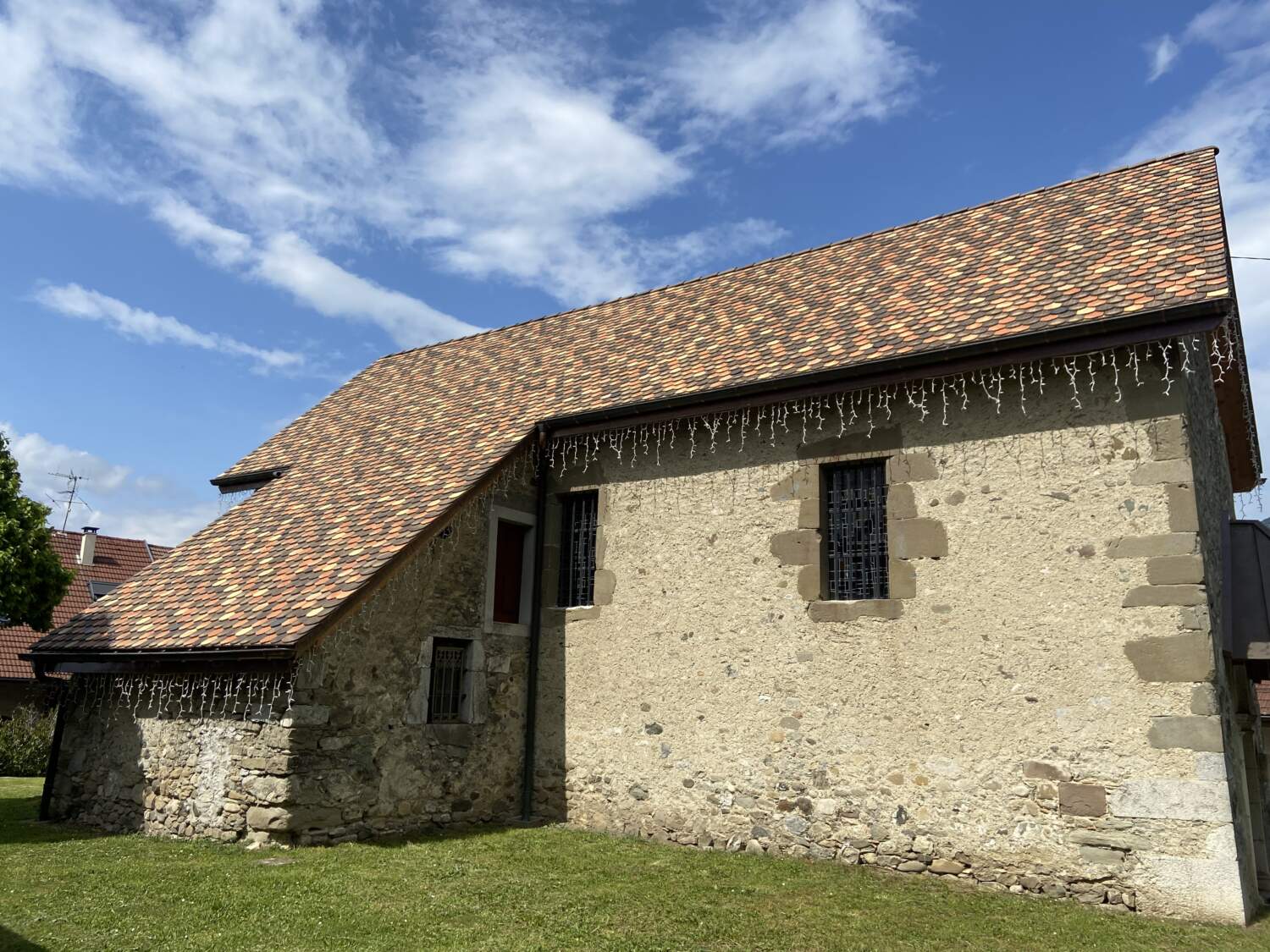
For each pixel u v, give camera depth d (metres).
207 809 8.08
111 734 9.20
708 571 8.84
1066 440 7.24
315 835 7.66
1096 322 6.79
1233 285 7.62
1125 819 6.48
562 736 9.44
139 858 7.20
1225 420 9.95
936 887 6.85
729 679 8.49
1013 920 6.04
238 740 7.98
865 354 8.02
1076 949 5.50
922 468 7.84
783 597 8.33
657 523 9.30
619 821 8.84
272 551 9.48
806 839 7.79
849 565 8.23
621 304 13.15
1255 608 7.39
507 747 9.47
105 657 8.73
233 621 8.23
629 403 9.20
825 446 8.40
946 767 7.26
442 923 5.65
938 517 7.67
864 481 8.33
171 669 8.37
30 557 10.77
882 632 7.75
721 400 8.68
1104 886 6.47
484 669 9.36
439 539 9.09
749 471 8.80
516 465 9.99
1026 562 7.21
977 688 7.23
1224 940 5.68
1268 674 7.73
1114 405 7.10
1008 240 9.35
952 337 7.64
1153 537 6.75
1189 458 6.75
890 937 5.66
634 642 9.16
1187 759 6.34
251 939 5.25
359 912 5.80
